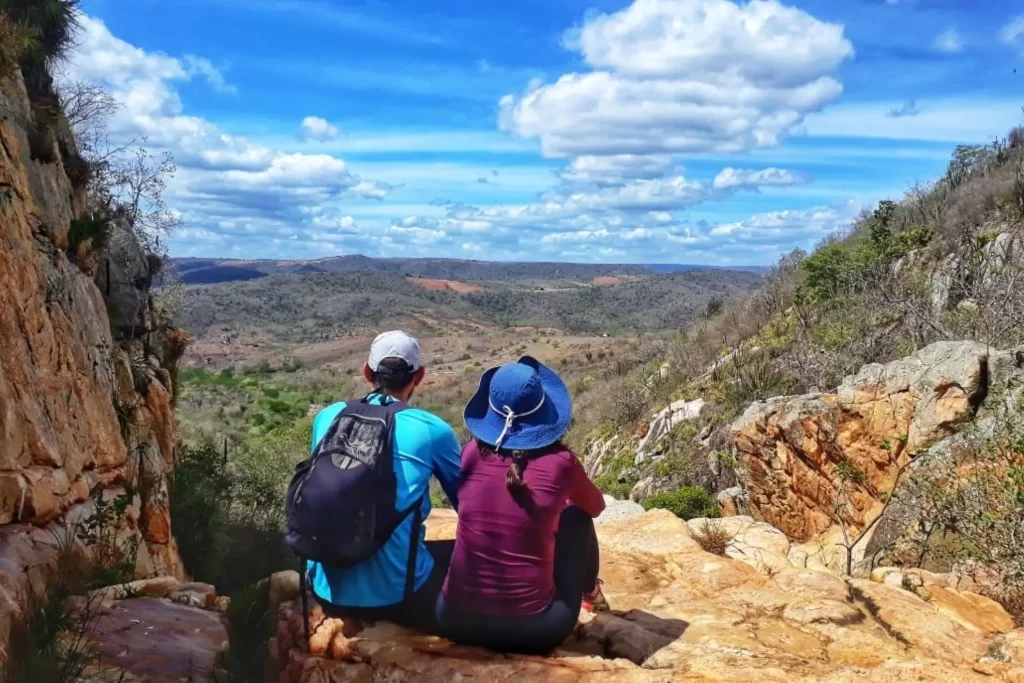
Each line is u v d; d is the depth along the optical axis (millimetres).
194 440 23297
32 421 6250
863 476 9438
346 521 2984
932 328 13719
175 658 4352
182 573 10766
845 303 18594
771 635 3477
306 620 3232
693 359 23875
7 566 4691
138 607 5336
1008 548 5133
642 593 4172
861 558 8578
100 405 8328
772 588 4051
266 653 3934
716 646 3297
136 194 12633
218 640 4812
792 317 21438
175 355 13766
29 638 3979
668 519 5273
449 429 3252
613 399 25672
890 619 3656
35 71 9359
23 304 6602
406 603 3270
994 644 3236
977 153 23688
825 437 9836
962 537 5957
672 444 17969
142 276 11930
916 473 8008
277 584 4129
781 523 10344
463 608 3115
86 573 5879
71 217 9023
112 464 8406
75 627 4523
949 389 8875
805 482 10109
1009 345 11164
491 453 3145
